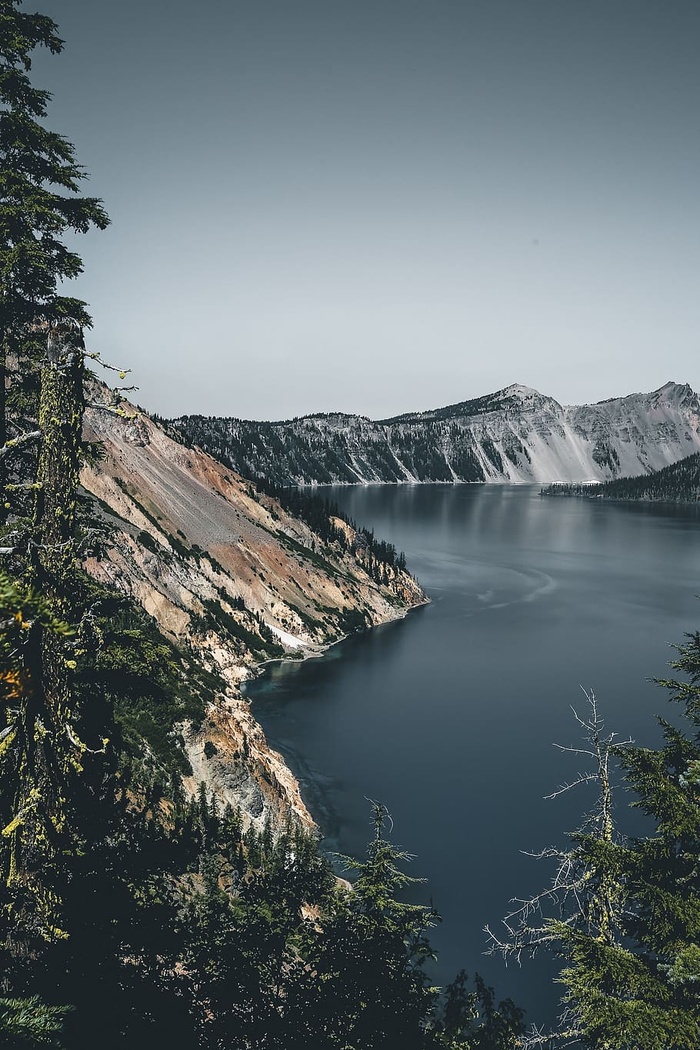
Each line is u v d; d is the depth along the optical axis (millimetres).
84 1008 8672
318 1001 13219
